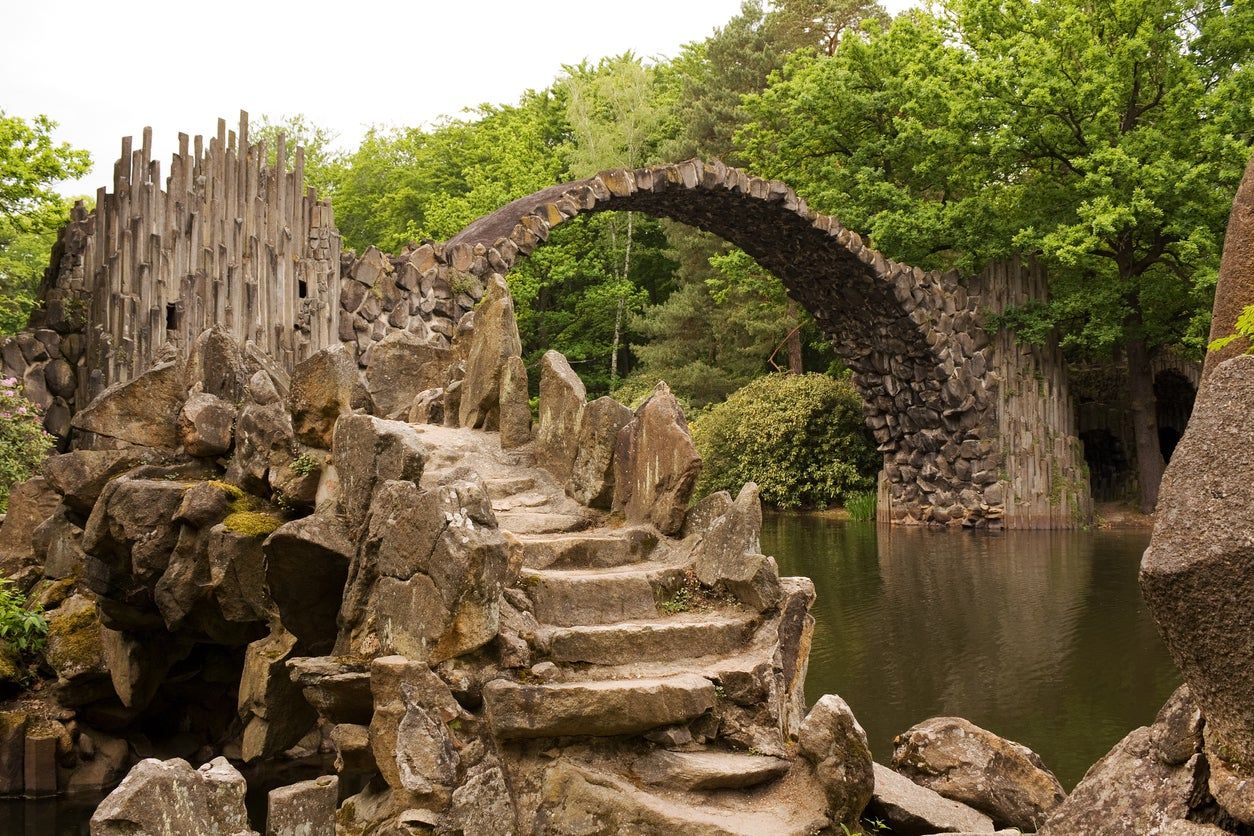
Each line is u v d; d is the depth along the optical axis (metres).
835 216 26.77
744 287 31.09
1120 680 9.59
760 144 30.06
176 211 13.99
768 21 38.25
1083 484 25.77
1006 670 10.04
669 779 4.57
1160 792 3.11
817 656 10.75
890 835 5.10
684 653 5.10
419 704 4.57
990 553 19.72
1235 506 2.80
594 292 38.94
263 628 7.28
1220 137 21.70
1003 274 25.78
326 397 6.51
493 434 7.27
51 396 13.67
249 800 7.26
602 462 6.27
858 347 26.58
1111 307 24.25
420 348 8.81
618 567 5.66
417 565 4.88
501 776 4.59
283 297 15.50
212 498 6.69
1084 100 22.97
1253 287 4.36
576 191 20.50
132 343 13.34
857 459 29.61
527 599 5.12
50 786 7.59
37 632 8.12
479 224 21.03
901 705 8.82
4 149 19.89
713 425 30.73
